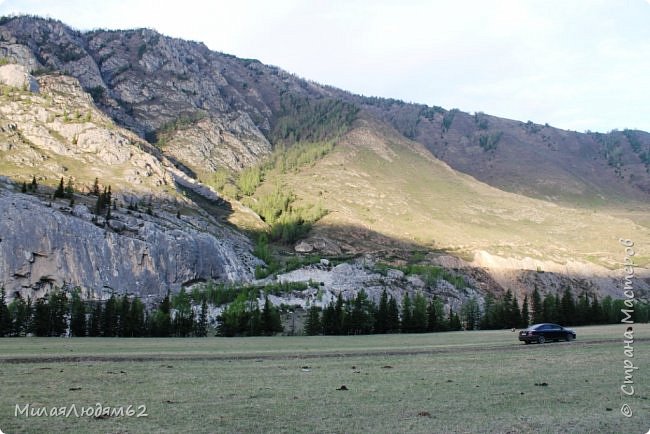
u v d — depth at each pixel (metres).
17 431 27.53
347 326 128.00
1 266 155.25
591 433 28.70
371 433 27.84
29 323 117.38
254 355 59.16
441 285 198.50
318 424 29.16
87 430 27.80
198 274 194.62
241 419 29.89
